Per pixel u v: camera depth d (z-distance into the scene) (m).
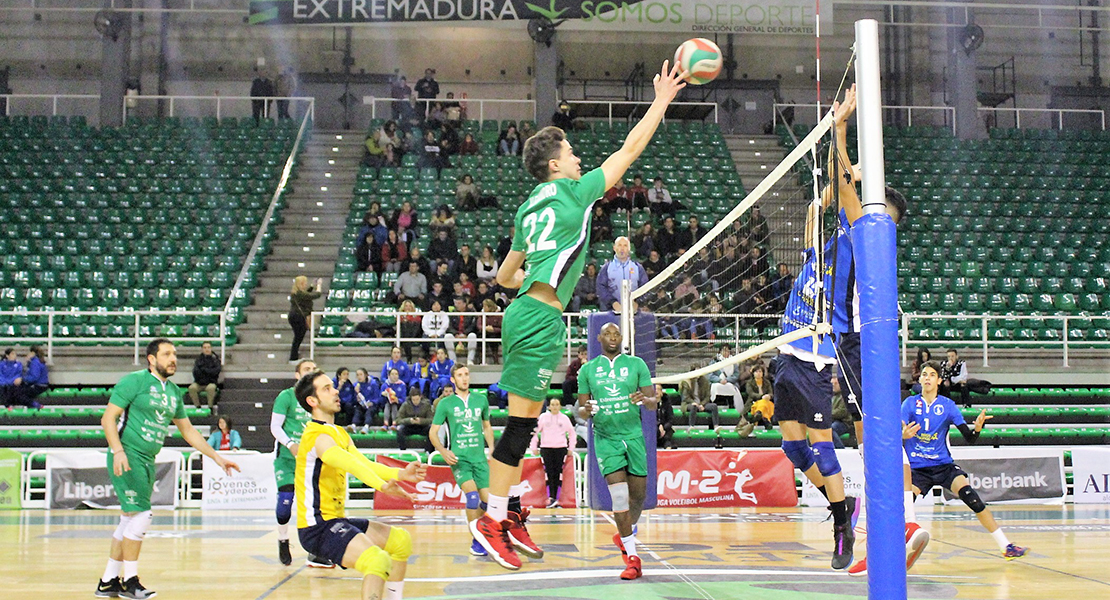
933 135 25.59
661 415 14.16
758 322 13.82
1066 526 10.92
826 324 5.43
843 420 14.39
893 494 3.63
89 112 26.89
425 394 15.52
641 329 9.45
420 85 24.86
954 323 19.39
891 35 27.66
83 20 26.59
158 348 6.75
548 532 10.30
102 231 20.66
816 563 7.77
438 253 19.02
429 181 22.75
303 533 5.07
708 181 23.36
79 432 14.90
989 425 16.58
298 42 27.28
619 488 7.15
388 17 23.02
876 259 3.71
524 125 24.66
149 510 6.58
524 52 27.86
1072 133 25.69
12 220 20.73
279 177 23.05
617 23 23.62
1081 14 27.59
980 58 27.72
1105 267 20.88
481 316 17.72
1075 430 15.95
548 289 4.34
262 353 17.59
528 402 4.54
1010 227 22.27
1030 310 19.86
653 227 20.50
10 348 16.44
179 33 26.89
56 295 18.72
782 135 25.81
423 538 9.72
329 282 19.88
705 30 23.80
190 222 21.25
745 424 15.16
